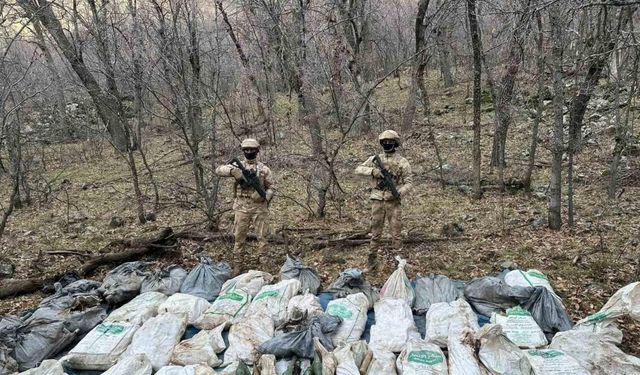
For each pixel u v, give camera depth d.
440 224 8.66
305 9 9.57
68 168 15.32
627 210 8.69
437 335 4.48
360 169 6.67
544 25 8.70
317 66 9.48
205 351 4.26
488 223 8.60
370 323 5.01
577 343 4.14
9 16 6.59
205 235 8.20
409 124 14.64
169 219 9.73
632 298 4.50
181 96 8.39
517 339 4.35
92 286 5.96
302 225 8.96
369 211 9.71
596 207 9.03
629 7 7.45
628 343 4.50
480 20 10.61
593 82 7.64
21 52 10.09
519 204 9.66
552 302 4.82
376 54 20.70
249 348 4.34
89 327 5.03
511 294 5.02
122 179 13.52
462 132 15.88
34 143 16.28
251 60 11.34
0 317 5.35
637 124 13.80
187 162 12.26
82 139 18.36
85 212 10.60
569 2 6.26
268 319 4.80
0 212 10.77
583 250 6.95
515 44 8.34
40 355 4.46
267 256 7.00
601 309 4.96
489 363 3.81
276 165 12.13
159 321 4.70
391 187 6.43
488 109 17.92
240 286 5.57
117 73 8.73
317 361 3.87
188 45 8.58
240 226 6.45
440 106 19.53
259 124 12.37
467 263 6.82
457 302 4.95
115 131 16.08
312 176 10.01
